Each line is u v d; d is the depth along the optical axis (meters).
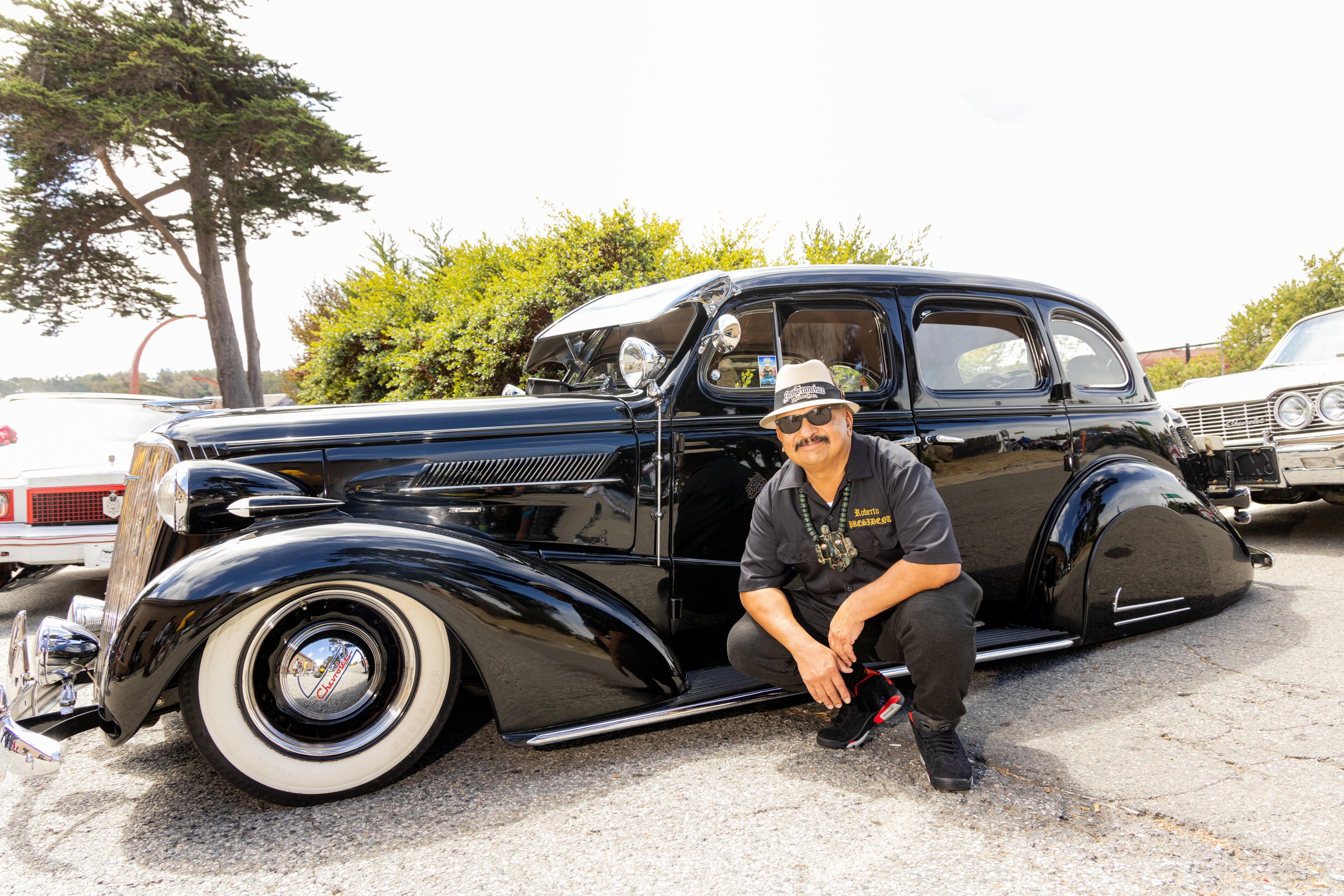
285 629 2.03
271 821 1.97
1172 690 2.66
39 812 2.07
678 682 2.34
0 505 4.50
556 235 8.34
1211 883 1.56
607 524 2.51
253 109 19.95
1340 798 1.89
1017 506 3.00
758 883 1.62
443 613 2.03
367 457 2.33
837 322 2.87
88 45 19.39
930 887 1.57
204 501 2.05
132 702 1.85
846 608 2.06
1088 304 3.39
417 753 2.15
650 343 2.72
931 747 2.04
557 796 2.06
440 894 1.62
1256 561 3.72
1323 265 21.16
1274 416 5.24
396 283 11.14
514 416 2.48
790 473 2.19
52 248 22.41
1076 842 1.73
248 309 24.25
